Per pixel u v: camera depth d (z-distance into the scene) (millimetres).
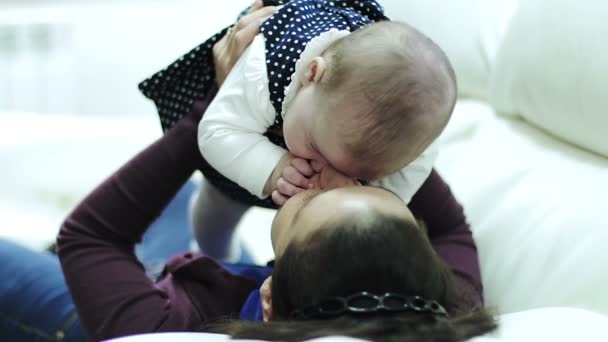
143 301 850
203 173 1016
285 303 637
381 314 582
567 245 918
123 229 905
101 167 1738
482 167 1115
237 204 1136
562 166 1027
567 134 1040
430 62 749
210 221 1188
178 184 924
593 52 970
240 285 896
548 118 1061
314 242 615
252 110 833
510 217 1017
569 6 1019
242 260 1377
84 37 2178
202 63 960
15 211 1637
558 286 895
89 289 862
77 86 2211
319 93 758
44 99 2199
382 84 727
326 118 749
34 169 1701
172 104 997
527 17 1089
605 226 895
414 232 628
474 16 1281
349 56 744
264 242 1519
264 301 728
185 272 898
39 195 1689
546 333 651
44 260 1094
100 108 2238
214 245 1232
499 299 968
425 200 993
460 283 879
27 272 1063
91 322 854
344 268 596
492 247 1014
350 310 582
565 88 1005
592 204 936
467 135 1206
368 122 731
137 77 2197
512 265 972
